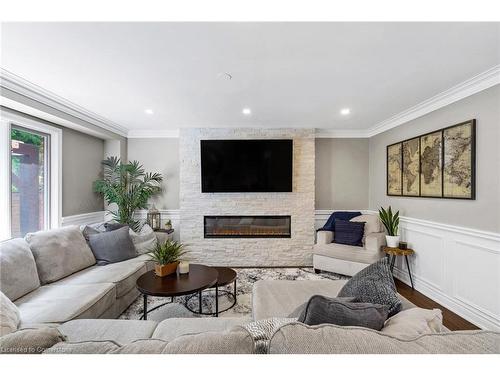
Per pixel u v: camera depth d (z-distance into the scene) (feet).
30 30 4.58
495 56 5.66
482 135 6.89
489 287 6.72
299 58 5.74
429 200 8.93
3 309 4.35
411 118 9.90
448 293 8.02
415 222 9.59
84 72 6.44
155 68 6.23
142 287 6.57
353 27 4.58
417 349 2.04
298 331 2.22
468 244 7.27
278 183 12.35
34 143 9.26
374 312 3.03
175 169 13.43
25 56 5.61
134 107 9.41
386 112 10.03
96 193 12.38
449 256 7.98
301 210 12.62
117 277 7.43
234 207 12.61
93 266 8.53
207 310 7.84
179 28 4.59
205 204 12.59
